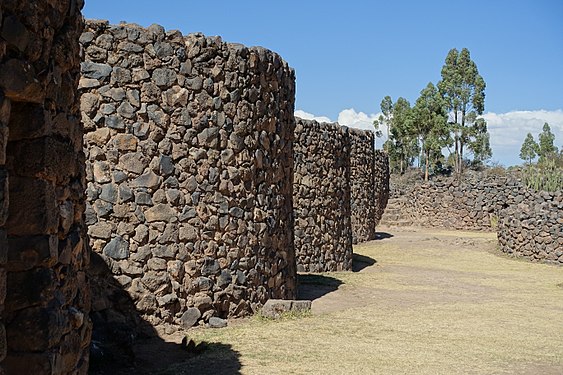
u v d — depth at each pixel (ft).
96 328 26.12
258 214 33.32
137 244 28.73
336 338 29.78
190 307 29.99
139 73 29.04
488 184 113.70
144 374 23.04
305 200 53.57
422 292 46.75
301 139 53.26
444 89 165.27
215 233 30.96
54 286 12.80
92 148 28.22
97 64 28.35
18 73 11.55
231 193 31.68
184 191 30.01
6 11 11.30
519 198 82.64
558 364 26.63
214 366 24.17
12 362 12.06
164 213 29.35
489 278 57.00
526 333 32.86
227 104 31.60
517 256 74.74
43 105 12.62
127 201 28.63
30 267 12.31
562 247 69.05
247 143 32.58
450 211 116.57
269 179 34.53
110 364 23.57
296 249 52.90
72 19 14.34
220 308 31.19
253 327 30.78
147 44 29.27
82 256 15.23
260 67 33.53
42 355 12.21
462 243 86.43
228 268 31.50
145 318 28.58
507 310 39.91
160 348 26.86
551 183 79.61
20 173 12.36
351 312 36.96
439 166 174.91
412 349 28.45
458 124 165.37
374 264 65.05
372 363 25.68
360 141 83.97
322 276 51.57
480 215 112.98
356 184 83.20
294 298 38.50
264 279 33.91
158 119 29.35
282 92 36.17
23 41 11.74
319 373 23.85
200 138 30.53
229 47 31.81
